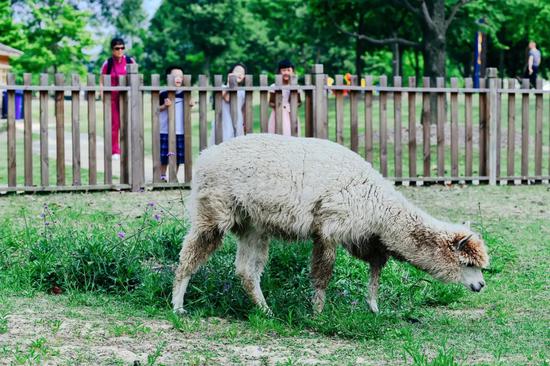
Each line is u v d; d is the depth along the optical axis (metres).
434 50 24.41
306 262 8.02
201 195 6.95
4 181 13.95
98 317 6.44
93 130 12.48
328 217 6.76
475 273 7.12
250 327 6.57
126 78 12.59
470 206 12.12
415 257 7.05
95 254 7.62
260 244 7.16
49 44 44.00
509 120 14.39
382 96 13.80
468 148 14.23
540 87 14.38
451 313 7.69
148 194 12.34
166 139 12.98
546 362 5.54
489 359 5.80
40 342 5.39
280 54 66.12
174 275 7.52
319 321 6.68
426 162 14.04
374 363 5.57
